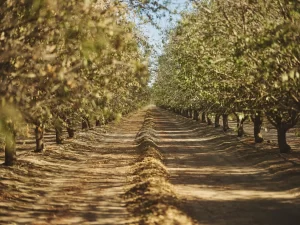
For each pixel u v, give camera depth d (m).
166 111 143.50
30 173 23.00
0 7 10.48
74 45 10.69
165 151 35.59
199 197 17.36
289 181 20.05
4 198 16.70
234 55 13.70
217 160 29.31
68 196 17.69
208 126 61.31
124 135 54.38
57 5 10.05
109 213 14.62
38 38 10.59
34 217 14.09
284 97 17.55
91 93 10.81
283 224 13.28
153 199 15.41
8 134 9.92
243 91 18.86
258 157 28.34
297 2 12.41
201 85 26.02
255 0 14.80
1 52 9.89
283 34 12.00
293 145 34.31
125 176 22.91
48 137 48.91
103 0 12.97
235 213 14.72
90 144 41.62
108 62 11.05
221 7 15.50
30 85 9.95
